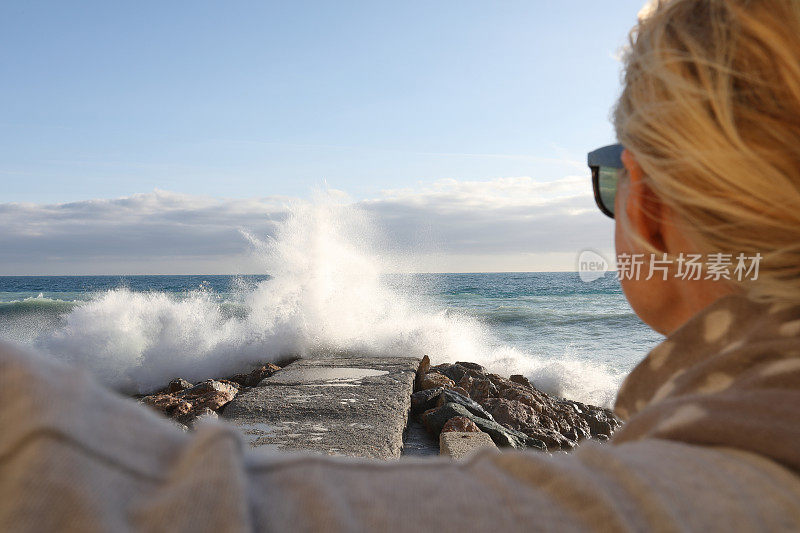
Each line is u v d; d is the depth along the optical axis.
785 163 0.41
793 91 0.41
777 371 0.40
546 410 6.51
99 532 0.25
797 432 0.36
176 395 6.21
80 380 0.32
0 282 105.62
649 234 0.50
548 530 0.32
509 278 85.25
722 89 0.43
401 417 4.55
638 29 0.54
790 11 0.42
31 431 0.27
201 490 0.28
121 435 0.31
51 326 17.34
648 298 0.53
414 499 0.33
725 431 0.38
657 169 0.46
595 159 0.58
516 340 17.64
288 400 4.94
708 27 0.45
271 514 0.30
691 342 0.49
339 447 3.82
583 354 14.91
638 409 0.52
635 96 0.50
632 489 0.34
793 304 0.43
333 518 0.30
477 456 0.40
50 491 0.25
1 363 0.31
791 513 0.34
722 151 0.42
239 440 0.34
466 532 0.31
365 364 6.89
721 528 0.32
